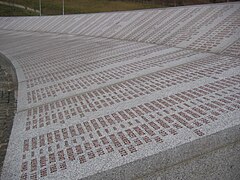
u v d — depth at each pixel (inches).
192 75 258.8
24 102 267.4
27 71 400.5
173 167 136.9
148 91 235.6
